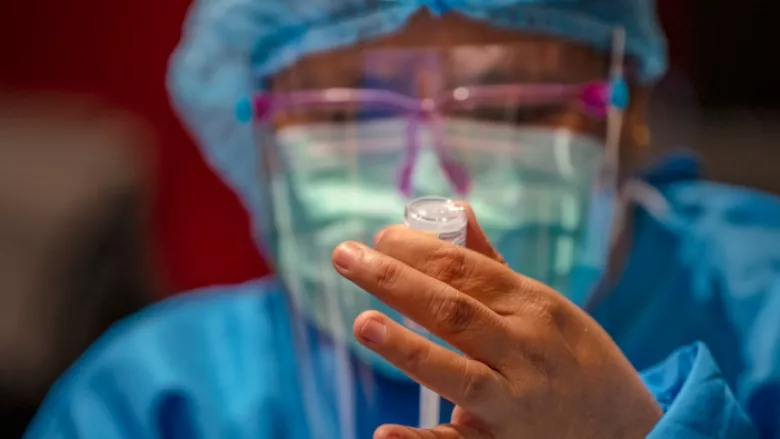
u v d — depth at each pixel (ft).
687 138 5.73
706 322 3.34
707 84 5.98
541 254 3.08
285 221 3.30
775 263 3.44
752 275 3.40
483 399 1.90
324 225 3.15
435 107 3.03
